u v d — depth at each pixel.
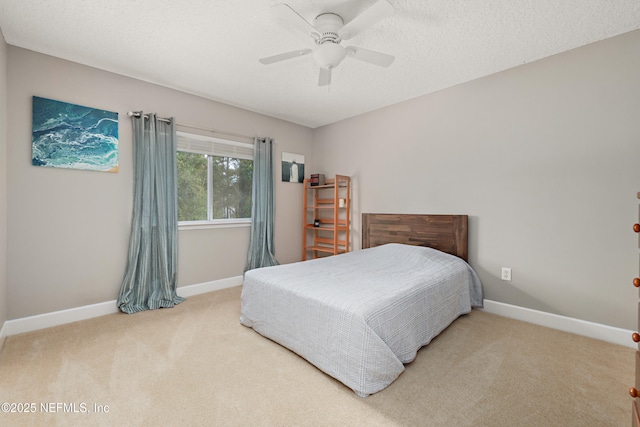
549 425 1.30
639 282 0.97
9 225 2.19
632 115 2.03
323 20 1.85
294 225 4.30
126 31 2.06
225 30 2.05
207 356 1.90
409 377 1.67
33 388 1.54
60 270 2.41
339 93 3.16
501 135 2.63
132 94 2.78
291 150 4.23
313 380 1.65
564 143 2.30
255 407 1.42
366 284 2.02
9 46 2.19
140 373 1.70
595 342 2.10
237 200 3.69
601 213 2.15
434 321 2.10
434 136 3.10
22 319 2.23
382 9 1.55
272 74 2.72
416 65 2.52
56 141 2.38
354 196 3.93
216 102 3.40
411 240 3.22
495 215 2.67
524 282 2.51
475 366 1.78
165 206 2.96
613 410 1.39
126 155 2.75
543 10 1.80
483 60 2.44
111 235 2.67
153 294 2.85
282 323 2.00
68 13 1.86
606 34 2.07
